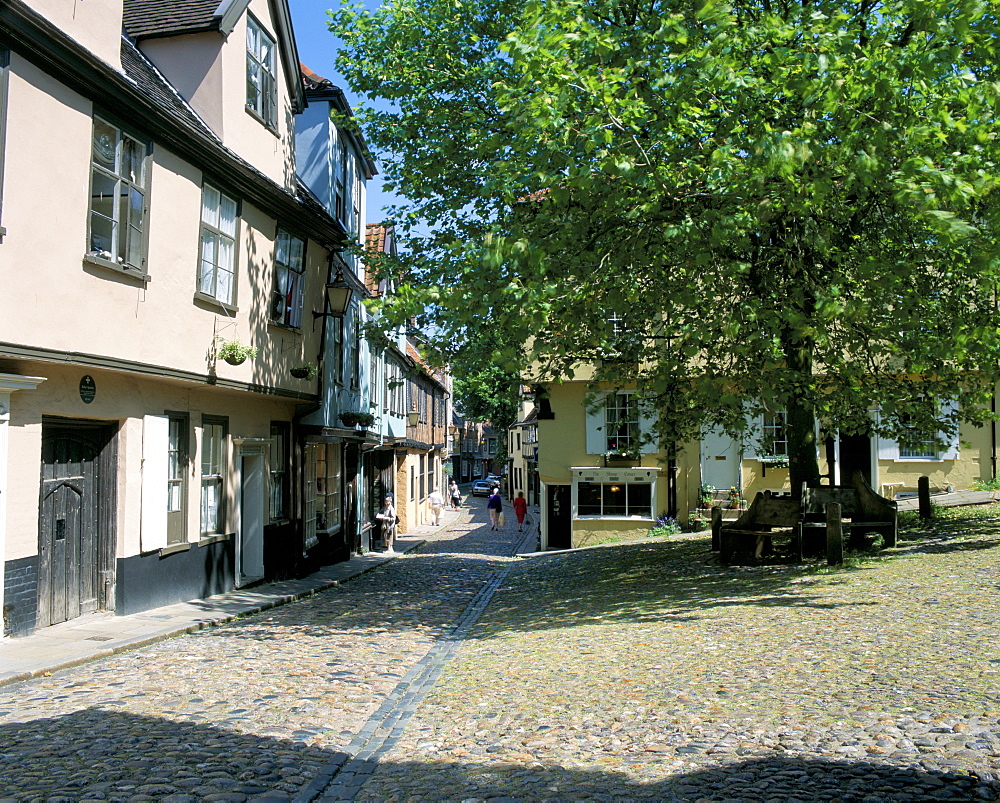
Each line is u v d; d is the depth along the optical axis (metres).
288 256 15.74
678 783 4.18
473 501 69.12
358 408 22.62
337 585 16.67
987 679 5.38
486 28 14.05
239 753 5.26
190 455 12.50
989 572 9.58
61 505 9.87
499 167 9.70
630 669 6.81
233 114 13.60
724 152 8.31
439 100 14.45
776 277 10.88
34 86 8.58
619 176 8.80
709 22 8.80
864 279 9.78
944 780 3.84
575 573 16.34
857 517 13.05
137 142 10.54
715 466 24.83
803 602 9.01
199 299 12.07
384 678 7.75
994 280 10.76
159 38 13.37
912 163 7.51
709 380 11.16
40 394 9.09
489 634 10.08
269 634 10.28
